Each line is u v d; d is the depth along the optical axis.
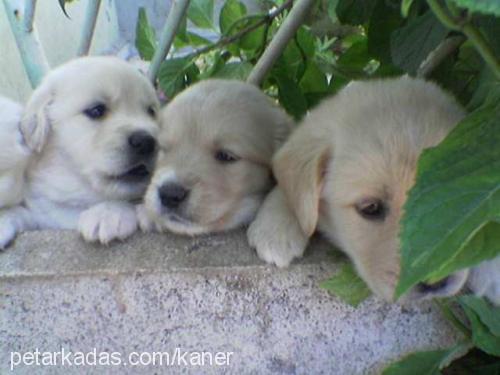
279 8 0.74
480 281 0.45
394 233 0.43
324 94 0.76
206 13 0.82
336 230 0.49
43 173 0.67
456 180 0.29
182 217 0.52
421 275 0.27
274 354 0.51
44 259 0.51
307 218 0.48
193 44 0.84
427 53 0.48
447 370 0.49
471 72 0.56
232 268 0.49
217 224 0.54
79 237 0.52
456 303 0.47
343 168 0.47
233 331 0.50
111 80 0.68
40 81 0.79
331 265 0.48
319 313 0.49
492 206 0.28
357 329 0.49
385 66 0.63
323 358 0.50
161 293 0.50
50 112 0.67
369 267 0.44
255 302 0.49
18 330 0.51
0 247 0.52
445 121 0.45
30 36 0.82
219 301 0.49
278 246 0.49
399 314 0.49
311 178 0.48
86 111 0.67
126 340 0.51
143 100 0.69
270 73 0.74
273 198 0.52
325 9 0.76
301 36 0.75
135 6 1.99
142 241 0.52
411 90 0.49
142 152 0.65
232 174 0.57
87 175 0.66
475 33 0.33
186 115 0.58
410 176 0.43
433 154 0.30
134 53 1.89
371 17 0.60
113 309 0.50
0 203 0.62
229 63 0.75
